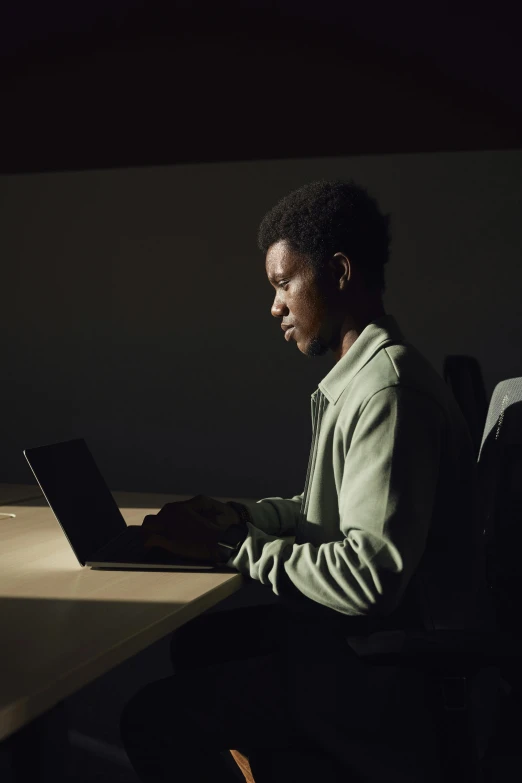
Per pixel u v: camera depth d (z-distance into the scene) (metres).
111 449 3.57
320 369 3.30
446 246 3.18
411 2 3.16
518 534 1.25
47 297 3.64
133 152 3.53
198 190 3.45
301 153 3.34
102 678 2.73
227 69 3.39
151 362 3.52
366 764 1.15
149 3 3.43
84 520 1.47
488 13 3.09
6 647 0.94
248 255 3.39
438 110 3.18
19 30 3.56
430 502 1.19
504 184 3.12
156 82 3.47
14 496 2.15
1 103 3.64
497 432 1.39
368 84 3.24
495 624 1.27
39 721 1.18
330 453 1.31
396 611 1.25
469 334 3.16
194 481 3.46
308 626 1.25
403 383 1.22
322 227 1.35
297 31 3.30
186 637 1.63
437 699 1.05
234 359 3.41
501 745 1.17
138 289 3.53
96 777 2.07
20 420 3.68
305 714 1.18
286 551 1.25
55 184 3.62
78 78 3.55
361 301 1.37
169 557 1.37
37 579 1.28
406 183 3.22
